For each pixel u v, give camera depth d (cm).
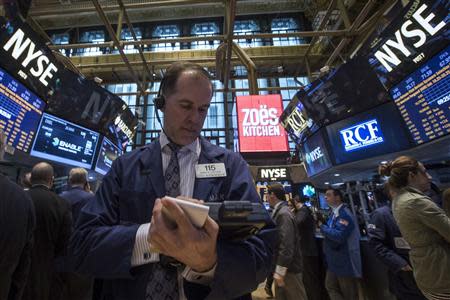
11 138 275
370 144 325
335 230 224
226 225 44
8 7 230
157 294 53
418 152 282
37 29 570
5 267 91
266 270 54
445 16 218
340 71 337
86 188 221
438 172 301
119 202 62
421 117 265
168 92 69
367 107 321
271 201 253
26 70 274
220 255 46
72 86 347
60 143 351
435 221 117
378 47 284
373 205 316
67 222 168
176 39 516
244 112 637
